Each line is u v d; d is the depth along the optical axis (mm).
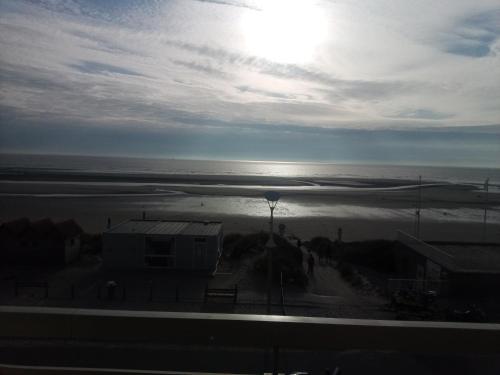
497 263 20453
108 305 16141
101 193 80188
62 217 48469
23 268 22250
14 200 65812
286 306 16516
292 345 2631
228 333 2645
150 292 17344
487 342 2586
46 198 69375
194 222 26812
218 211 57719
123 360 7508
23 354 6910
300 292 18750
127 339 2678
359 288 20203
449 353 2627
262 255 23672
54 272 21516
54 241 23188
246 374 3180
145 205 62844
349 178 180500
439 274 19719
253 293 18234
